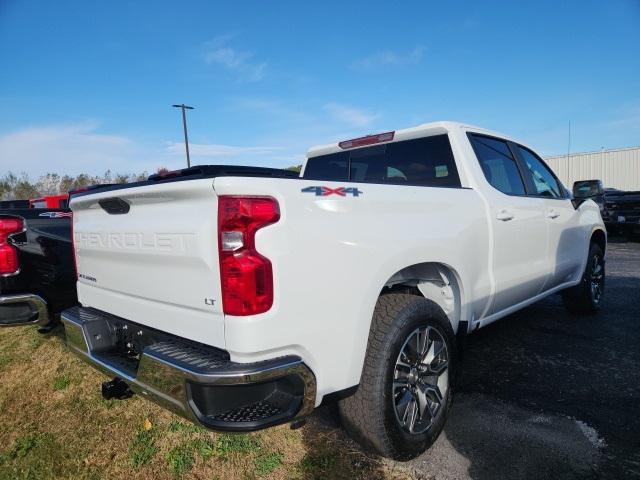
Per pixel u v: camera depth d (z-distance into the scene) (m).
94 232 2.73
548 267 4.09
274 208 1.86
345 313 2.11
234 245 1.82
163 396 1.97
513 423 2.86
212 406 1.84
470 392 3.30
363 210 2.24
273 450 2.67
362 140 3.83
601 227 5.20
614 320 4.95
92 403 3.36
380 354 2.30
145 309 2.36
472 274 3.03
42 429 3.05
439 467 2.46
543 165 4.47
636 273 7.66
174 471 2.54
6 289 3.70
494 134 3.75
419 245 2.50
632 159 26.80
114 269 2.60
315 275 1.98
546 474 2.36
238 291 1.81
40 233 3.88
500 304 3.50
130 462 2.65
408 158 3.58
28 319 3.80
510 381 3.47
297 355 1.95
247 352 1.82
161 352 2.01
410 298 2.54
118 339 2.66
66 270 4.04
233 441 2.78
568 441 2.65
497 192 3.41
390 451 2.35
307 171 4.45
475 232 3.04
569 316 5.14
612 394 3.21
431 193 2.76
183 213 2.04
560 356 3.94
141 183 2.51
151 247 2.21
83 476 2.55
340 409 2.39
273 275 1.85
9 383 3.77
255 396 1.94
